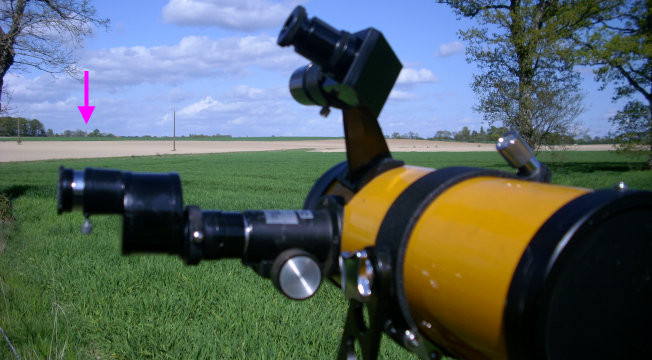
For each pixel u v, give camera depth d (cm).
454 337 132
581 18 2831
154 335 464
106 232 944
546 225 112
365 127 157
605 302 115
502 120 2912
